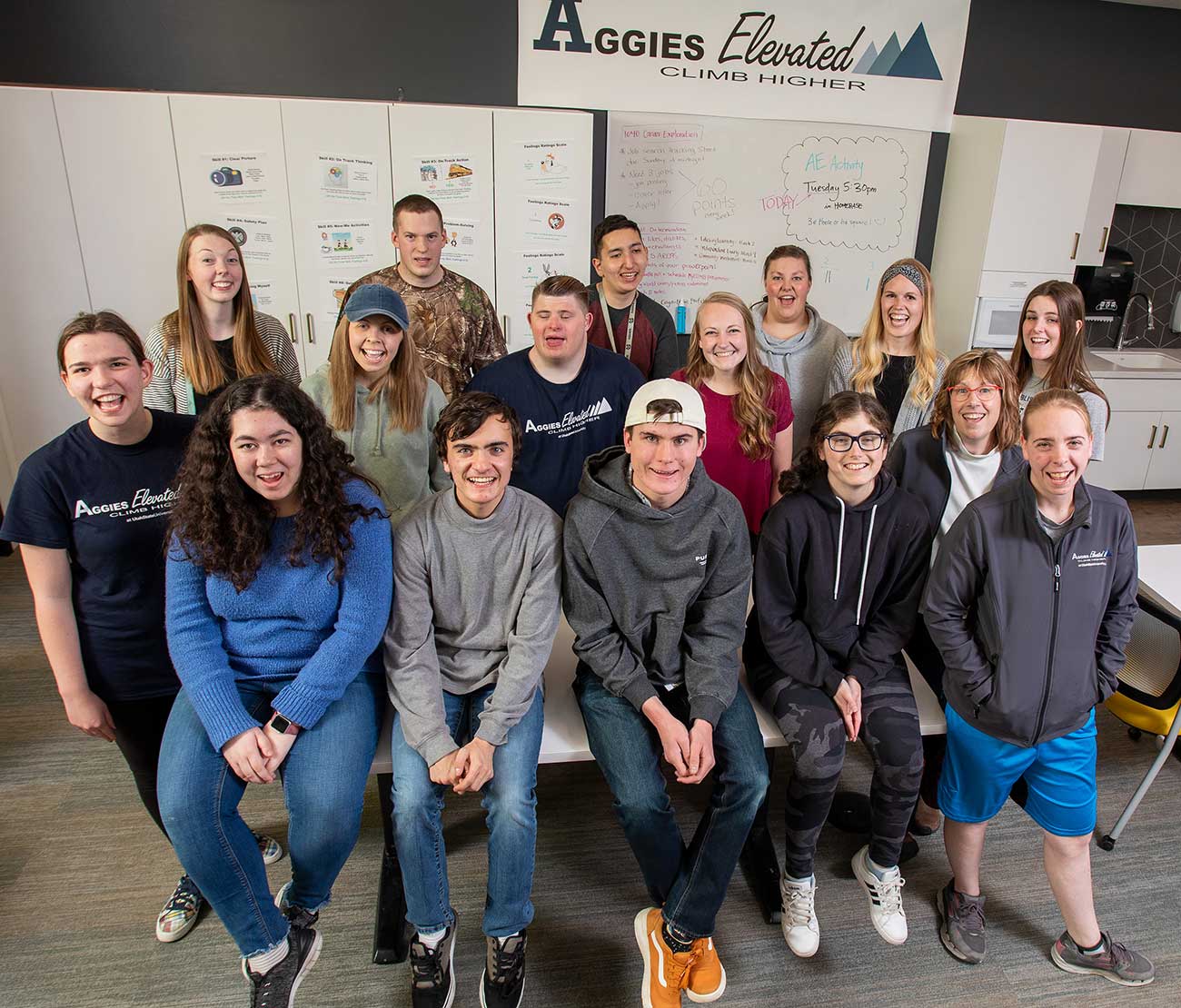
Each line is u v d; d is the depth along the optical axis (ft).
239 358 7.79
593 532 5.32
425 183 12.59
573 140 12.65
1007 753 5.34
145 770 5.74
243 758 4.67
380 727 5.39
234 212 12.16
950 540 5.34
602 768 5.32
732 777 5.18
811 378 9.33
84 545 5.05
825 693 5.77
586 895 6.23
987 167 13.69
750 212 14.51
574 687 5.98
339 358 6.93
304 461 4.86
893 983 5.52
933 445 6.70
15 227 11.56
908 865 6.56
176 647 4.91
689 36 13.34
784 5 13.39
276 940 4.86
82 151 11.46
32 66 11.94
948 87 14.35
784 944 5.82
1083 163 13.56
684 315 14.99
